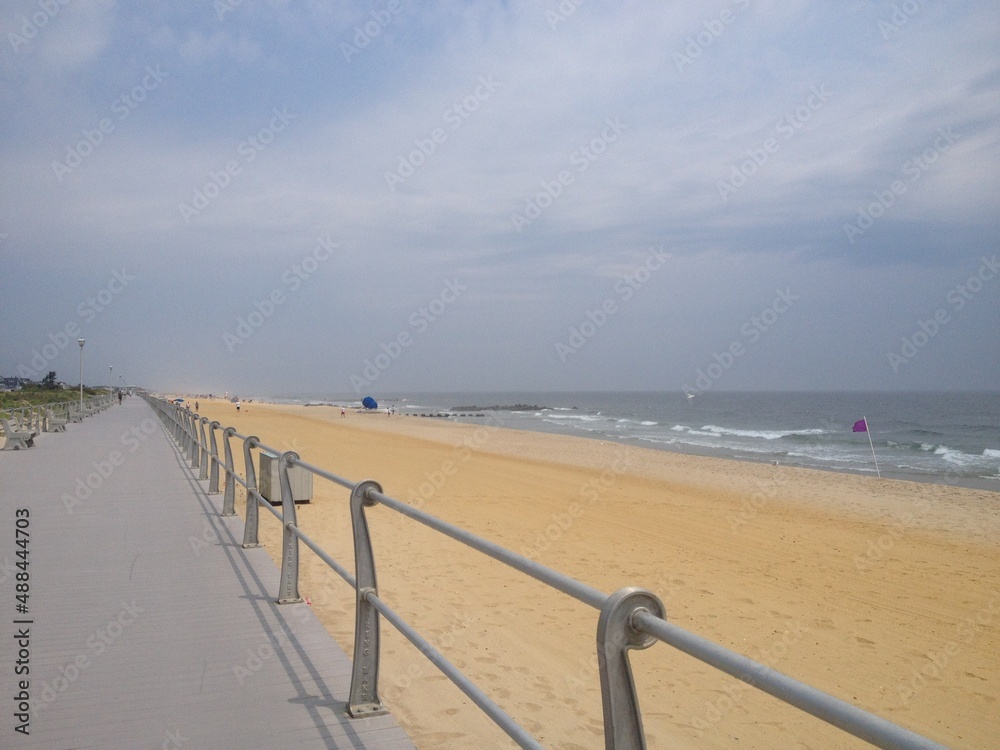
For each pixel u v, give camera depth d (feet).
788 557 30.37
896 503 47.83
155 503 31.53
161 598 17.24
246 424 122.62
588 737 12.63
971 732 14.30
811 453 91.35
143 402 207.72
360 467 59.26
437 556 26.37
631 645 4.99
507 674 15.53
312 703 11.47
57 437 69.97
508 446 91.50
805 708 3.59
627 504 44.37
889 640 19.70
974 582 26.84
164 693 11.80
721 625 20.52
